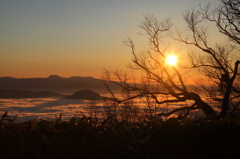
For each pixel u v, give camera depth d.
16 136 2.83
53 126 3.40
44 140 2.79
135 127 4.00
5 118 3.39
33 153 2.77
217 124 3.97
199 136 3.78
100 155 2.99
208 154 3.70
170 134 3.76
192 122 4.01
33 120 3.48
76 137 3.14
